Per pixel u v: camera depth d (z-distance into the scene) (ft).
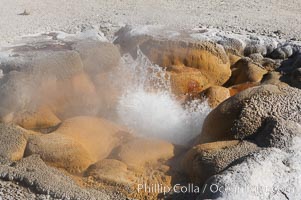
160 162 14.80
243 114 14.85
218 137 15.02
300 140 13.79
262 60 22.75
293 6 34.12
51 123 17.02
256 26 28.76
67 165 14.46
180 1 34.86
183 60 20.71
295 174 12.73
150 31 23.31
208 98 18.78
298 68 19.43
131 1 34.63
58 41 23.90
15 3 33.81
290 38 26.30
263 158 12.99
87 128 16.15
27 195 13.01
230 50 23.93
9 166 14.01
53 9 32.35
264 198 12.16
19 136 15.16
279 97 15.29
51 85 18.38
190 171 14.06
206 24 28.81
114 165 14.29
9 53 21.43
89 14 31.01
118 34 25.13
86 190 13.24
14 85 17.54
